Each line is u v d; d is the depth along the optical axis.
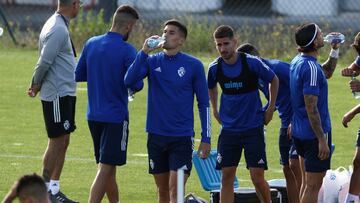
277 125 40.00
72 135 37.50
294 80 23.38
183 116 23.38
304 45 23.31
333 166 32.28
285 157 25.52
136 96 46.94
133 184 29.34
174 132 23.33
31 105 44.50
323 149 23.03
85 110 43.44
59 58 25.88
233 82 24.34
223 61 24.55
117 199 25.14
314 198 23.38
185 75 23.33
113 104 24.09
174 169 23.23
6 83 50.09
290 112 25.31
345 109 43.78
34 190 16.14
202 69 23.52
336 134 38.22
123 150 24.20
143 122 40.84
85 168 31.48
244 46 26.09
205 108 23.42
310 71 22.95
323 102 23.39
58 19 25.94
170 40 23.23
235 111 24.47
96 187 24.06
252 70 24.23
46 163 25.89
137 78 23.41
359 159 24.75
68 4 26.06
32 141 36.25
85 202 26.86
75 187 28.66
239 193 25.11
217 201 25.53
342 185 25.03
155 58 23.53
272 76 24.23
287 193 25.64
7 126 39.41
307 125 23.33
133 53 24.25
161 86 23.39
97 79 24.19
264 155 24.55
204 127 23.41
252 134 24.45
